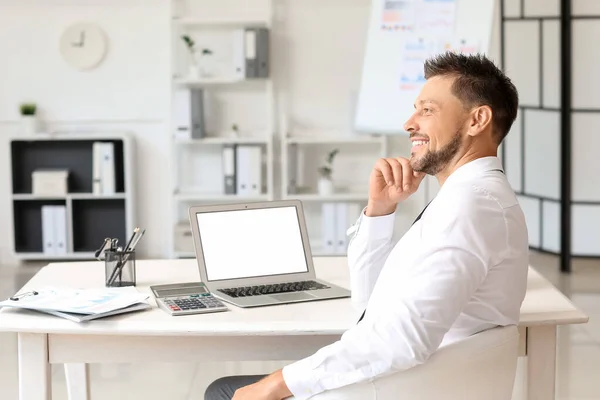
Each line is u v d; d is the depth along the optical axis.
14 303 2.36
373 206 2.44
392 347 1.90
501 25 6.89
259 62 6.58
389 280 2.06
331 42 6.84
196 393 3.96
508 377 2.04
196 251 2.67
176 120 6.65
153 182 7.03
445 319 1.90
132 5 6.84
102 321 2.28
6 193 6.98
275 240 2.74
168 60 6.90
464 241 1.93
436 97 2.14
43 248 6.85
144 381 4.13
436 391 1.93
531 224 7.07
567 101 6.31
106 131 6.97
